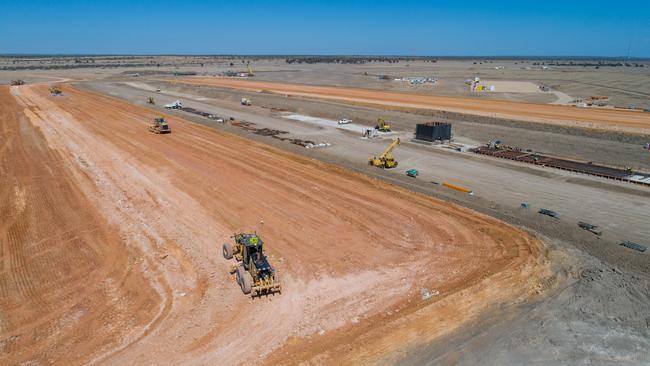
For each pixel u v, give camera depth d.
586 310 18.02
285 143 49.38
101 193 32.28
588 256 22.64
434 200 30.98
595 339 16.27
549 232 25.80
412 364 14.89
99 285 20.17
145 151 44.50
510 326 16.95
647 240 24.66
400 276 21.00
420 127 49.75
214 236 25.28
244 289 19.05
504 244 24.14
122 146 46.56
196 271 21.42
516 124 55.56
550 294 19.17
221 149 45.94
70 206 29.75
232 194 32.12
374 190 33.09
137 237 25.09
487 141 50.28
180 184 34.34
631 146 43.25
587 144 44.72
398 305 18.61
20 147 45.53
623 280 20.27
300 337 16.55
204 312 18.09
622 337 16.41
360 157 43.81
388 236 25.30
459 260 22.52
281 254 23.17
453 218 27.77
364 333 16.55
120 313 18.05
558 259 22.20
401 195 31.94
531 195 32.00
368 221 27.36
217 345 16.06
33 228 26.30
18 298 19.11
